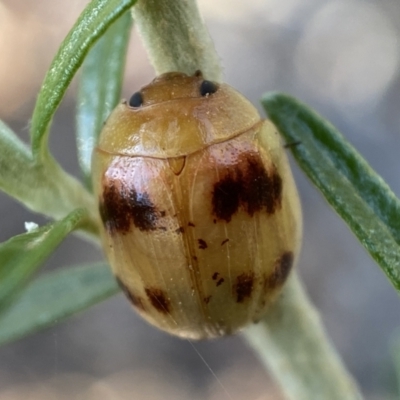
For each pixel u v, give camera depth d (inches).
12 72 4.0
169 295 1.9
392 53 3.9
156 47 1.9
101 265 2.0
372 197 1.9
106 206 1.9
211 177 1.8
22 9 4.1
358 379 3.5
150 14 1.9
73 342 3.6
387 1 4.0
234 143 1.9
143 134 1.9
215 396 3.5
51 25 4.1
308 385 2.0
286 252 1.9
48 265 3.7
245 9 4.2
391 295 3.7
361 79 4.0
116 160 1.9
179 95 1.9
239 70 4.1
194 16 1.9
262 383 3.4
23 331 2.0
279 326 2.0
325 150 1.9
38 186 1.9
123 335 3.6
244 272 1.9
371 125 3.9
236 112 1.9
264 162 1.9
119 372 3.5
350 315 3.7
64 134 3.9
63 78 1.8
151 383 3.5
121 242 1.9
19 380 3.5
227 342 3.6
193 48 1.9
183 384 3.5
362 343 3.6
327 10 4.1
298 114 1.9
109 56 2.0
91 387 3.5
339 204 1.9
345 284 3.7
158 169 1.9
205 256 1.8
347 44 4.0
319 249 3.8
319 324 2.0
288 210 1.9
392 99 3.9
